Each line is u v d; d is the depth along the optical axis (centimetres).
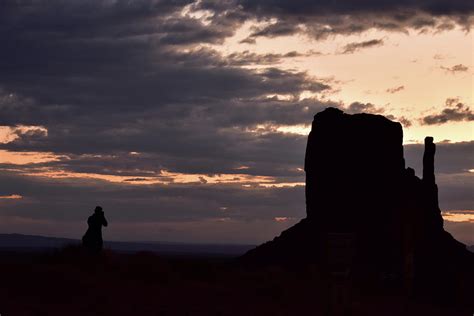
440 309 3938
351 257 1814
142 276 3141
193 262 3653
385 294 4275
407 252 4394
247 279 3609
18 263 2927
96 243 3391
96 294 2608
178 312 2495
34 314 2186
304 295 3350
